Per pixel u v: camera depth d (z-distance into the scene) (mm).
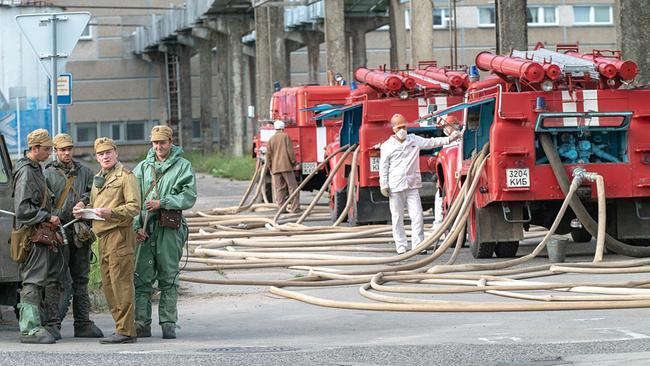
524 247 25938
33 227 14977
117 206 14742
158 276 15312
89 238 15312
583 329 14688
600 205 22031
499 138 22547
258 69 74562
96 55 103938
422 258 24219
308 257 24078
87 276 15656
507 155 22531
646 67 31562
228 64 91125
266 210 39062
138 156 103250
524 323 15461
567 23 101812
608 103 22594
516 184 22516
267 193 43062
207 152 95750
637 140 22719
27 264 15047
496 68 23547
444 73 31672
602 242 21938
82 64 103875
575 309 16516
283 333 15594
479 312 16750
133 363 12664
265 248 26953
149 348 14133
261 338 15117
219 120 92062
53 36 22219
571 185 22109
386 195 24953
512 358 12508
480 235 23500
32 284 15023
